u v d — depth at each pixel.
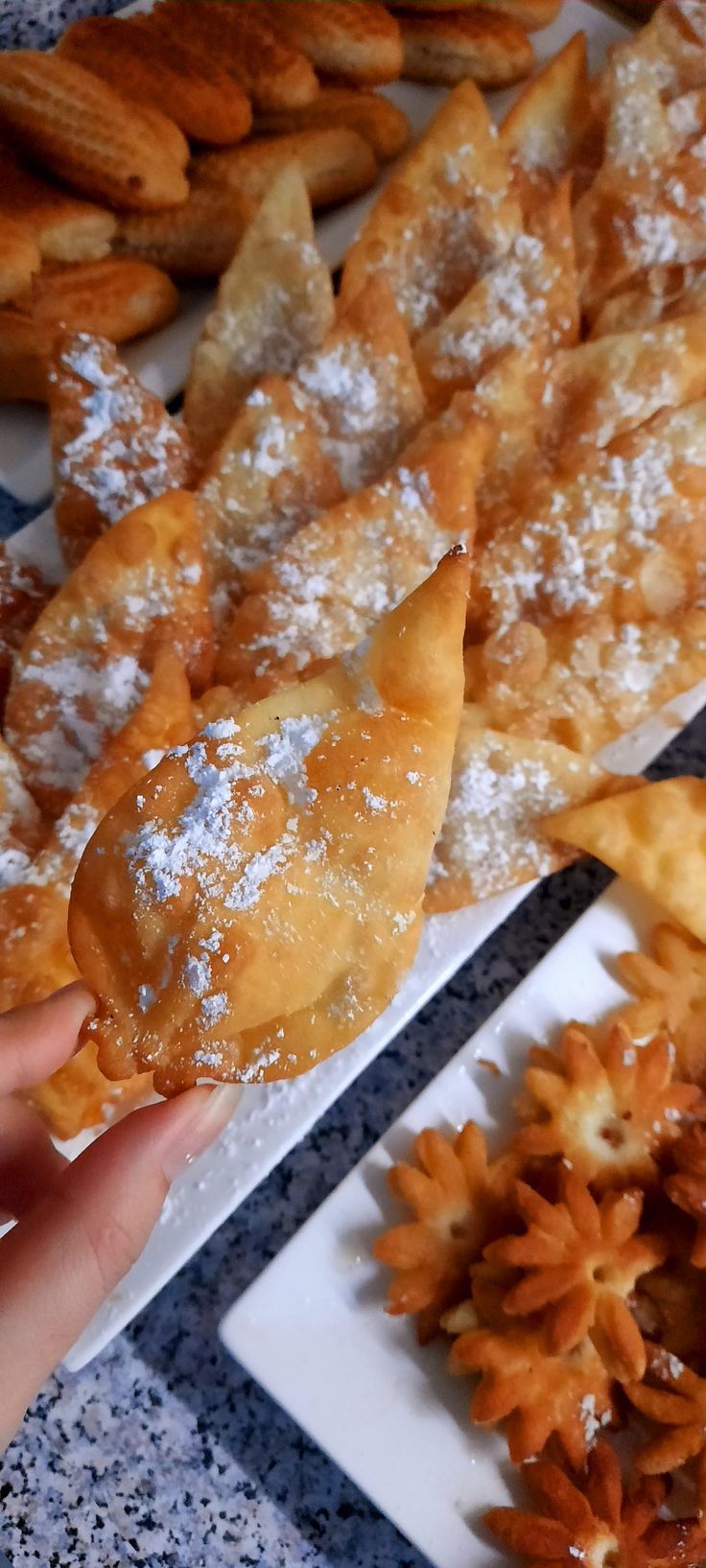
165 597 0.32
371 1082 0.35
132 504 0.35
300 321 0.37
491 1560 0.28
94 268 0.41
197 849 0.21
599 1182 0.30
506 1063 0.33
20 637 0.34
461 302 0.37
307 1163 0.34
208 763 0.21
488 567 0.34
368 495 0.33
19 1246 0.21
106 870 0.21
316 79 0.44
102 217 0.41
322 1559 0.31
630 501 0.34
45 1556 0.31
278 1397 0.29
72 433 0.35
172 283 0.42
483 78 0.47
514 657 0.33
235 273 0.37
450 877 0.33
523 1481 0.29
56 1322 0.21
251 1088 0.32
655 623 0.34
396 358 0.35
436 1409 0.29
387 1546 0.31
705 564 0.35
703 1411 0.28
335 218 0.45
